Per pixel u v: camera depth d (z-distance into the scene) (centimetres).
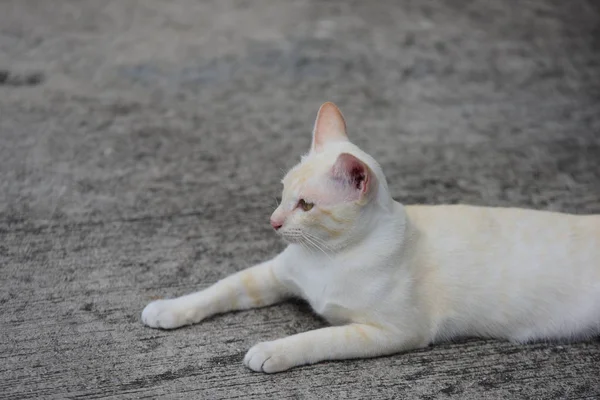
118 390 267
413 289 285
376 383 276
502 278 294
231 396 266
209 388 270
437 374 284
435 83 580
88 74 565
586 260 300
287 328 306
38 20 666
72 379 271
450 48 639
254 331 303
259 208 405
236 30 663
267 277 312
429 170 453
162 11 707
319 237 277
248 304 316
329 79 578
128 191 413
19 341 290
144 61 592
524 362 294
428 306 291
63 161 440
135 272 341
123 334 297
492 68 607
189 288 332
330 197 268
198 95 544
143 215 391
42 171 427
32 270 337
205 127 498
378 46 638
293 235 273
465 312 296
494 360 294
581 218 313
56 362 279
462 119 526
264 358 275
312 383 274
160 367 279
